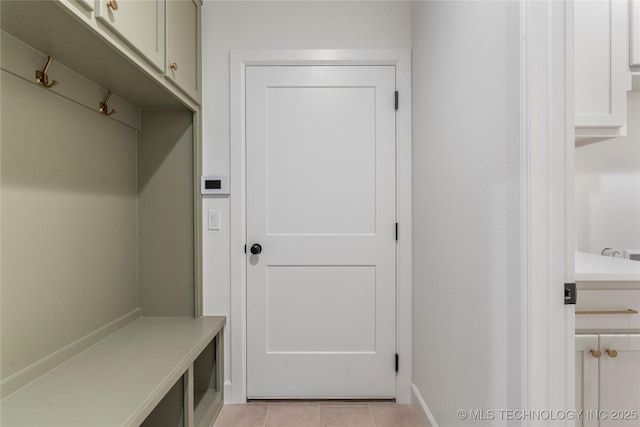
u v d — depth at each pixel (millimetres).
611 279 1121
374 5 1859
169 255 1812
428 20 1572
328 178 1896
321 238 1888
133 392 1072
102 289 1517
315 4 1859
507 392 918
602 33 1264
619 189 1700
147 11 1249
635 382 1141
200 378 1829
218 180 1848
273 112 1886
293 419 1715
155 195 1808
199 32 1800
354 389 1888
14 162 1080
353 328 1887
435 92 1478
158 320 1776
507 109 913
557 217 836
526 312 841
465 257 1172
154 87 1456
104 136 1525
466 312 1164
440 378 1412
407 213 1856
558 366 832
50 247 1221
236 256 1860
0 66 1013
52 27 964
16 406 994
